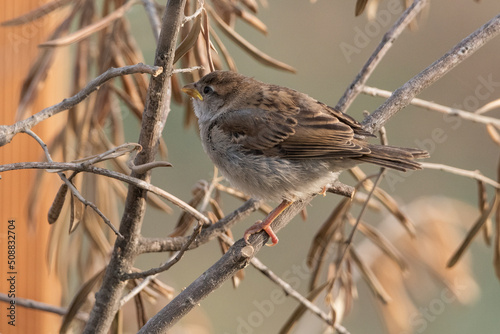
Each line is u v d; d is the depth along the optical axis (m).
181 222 9.02
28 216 9.70
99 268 10.89
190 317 11.97
